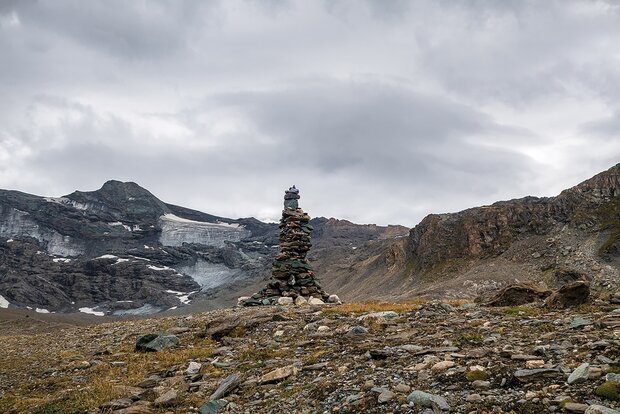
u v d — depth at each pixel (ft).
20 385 51.49
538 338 40.70
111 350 66.03
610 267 451.12
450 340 44.11
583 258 482.69
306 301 115.65
